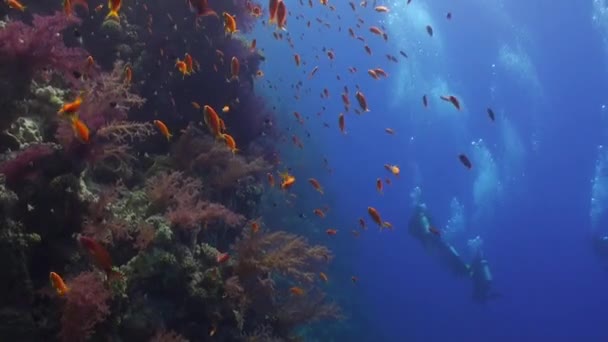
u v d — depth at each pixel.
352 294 20.98
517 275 44.56
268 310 6.37
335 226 23.12
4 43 3.81
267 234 6.16
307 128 24.66
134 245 4.46
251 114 8.41
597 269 43.84
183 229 5.17
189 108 7.45
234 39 8.15
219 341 5.24
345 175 39.06
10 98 3.83
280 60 30.02
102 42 6.57
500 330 36.38
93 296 3.58
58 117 4.26
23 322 3.33
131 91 6.65
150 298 4.62
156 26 7.37
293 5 39.09
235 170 6.81
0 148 3.80
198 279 5.04
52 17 4.31
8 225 3.33
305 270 9.39
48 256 3.88
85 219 4.09
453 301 35.25
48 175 3.89
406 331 26.94
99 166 5.21
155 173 6.17
